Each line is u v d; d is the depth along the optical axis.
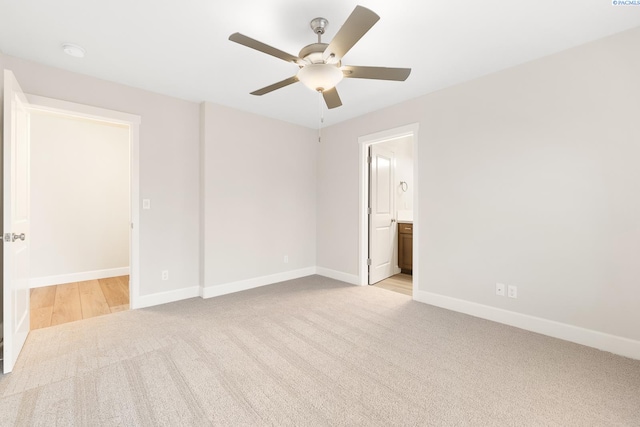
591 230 2.21
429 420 1.46
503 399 1.62
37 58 2.41
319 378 1.81
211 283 3.42
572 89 2.27
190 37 2.12
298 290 3.69
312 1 1.75
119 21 1.94
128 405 1.54
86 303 3.27
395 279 4.32
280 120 4.08
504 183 2.63
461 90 2.90
